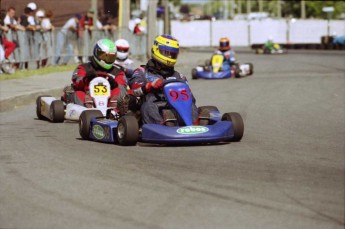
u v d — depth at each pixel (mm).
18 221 17234
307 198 18719
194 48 179750
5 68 59250
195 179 21234
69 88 36688
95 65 35688
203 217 17172
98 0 92938
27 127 34562
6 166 23984
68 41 72875
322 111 39375
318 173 21953
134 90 28344
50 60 69625
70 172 22656
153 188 20203
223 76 66125
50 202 18922
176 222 16797
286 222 16609
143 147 27109
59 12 84938
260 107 41625
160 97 28422
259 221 16719
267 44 133250
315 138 29688
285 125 33875
